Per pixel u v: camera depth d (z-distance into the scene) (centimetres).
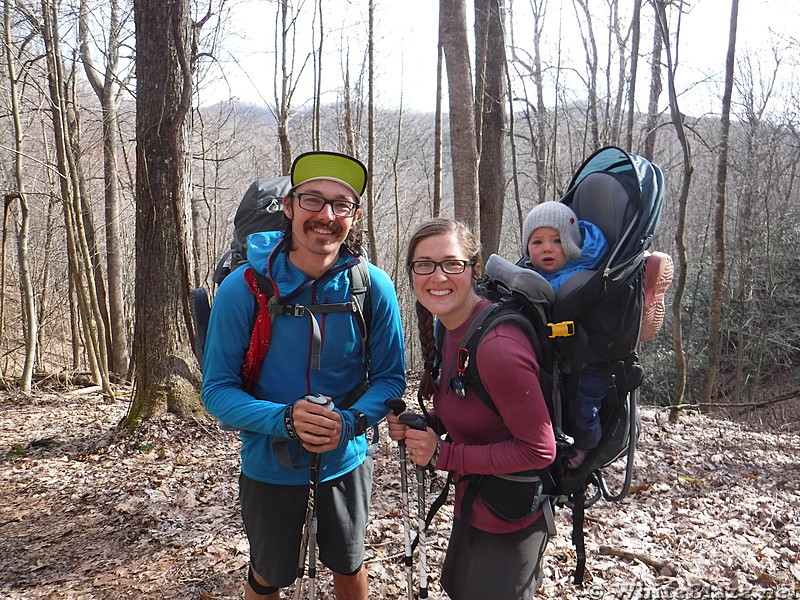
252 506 235
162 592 369
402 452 230
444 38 599
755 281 1930
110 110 1441
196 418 725
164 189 717
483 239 908
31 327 1089
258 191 267
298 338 220
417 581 352
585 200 226
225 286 223
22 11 1045
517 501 198
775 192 2050
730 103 946
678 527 457
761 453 714
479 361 192
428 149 3156
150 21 694
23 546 458
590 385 208
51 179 1686
